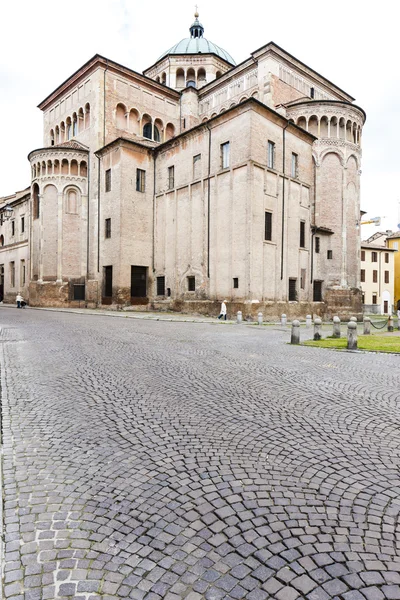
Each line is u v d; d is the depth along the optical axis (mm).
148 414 6047
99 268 38094
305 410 6359
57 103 45094
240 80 39750
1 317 25562
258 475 4125
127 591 2566
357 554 2924
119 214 35281
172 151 35406
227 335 17203
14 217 53719
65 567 2773
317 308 33375
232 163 29266
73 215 39938
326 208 35781
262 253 28766
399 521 3346
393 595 2535
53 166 39375
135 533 3154
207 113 43562
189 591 2568
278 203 30562
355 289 36562
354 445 4977
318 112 35281
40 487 3857
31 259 42156
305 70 39125
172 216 35219
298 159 32906
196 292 31969
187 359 10688
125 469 4242
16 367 9453
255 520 3332
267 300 29203
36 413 6086
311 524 3283
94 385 7770
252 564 2812
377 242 66812
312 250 34188
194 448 4797
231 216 29062
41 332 16734
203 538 3096
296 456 4617
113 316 28141
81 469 4242
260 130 28859
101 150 37531
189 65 46594
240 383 8086
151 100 42312
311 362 10828
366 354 12547
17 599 2484
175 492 3771
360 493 3801
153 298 36812
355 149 36969
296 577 2691
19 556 2877
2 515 3367
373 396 7281
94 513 3426
